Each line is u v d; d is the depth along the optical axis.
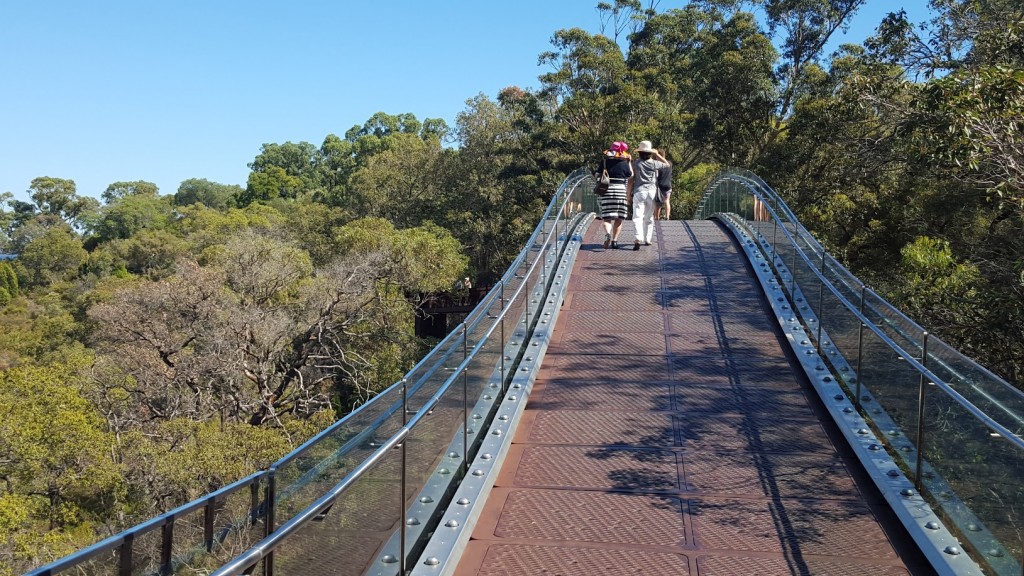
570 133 50.91
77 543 18.12
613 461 6.48
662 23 58.25
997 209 17.27
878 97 20.19
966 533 4.96
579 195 19.09
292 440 24.41
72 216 149.12
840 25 48.88
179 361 30.75
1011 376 13.72
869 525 5.36
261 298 35.34
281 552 3.11
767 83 44.62
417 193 67.50
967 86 12.70
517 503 5.74
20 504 17.58
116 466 20.52
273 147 153.50
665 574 4.72
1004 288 14.09
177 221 112.69
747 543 5.11
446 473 5.79
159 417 29.30
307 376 35.94
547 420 7.44
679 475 6.20
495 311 7.82
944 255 16.36
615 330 10.30
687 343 9.76
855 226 28.34
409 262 38.16
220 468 20.25
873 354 7.17
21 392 22.33
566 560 4.91
